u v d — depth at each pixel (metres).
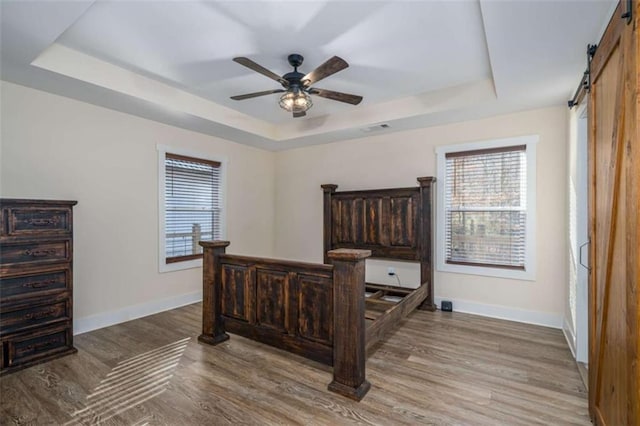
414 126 4.23
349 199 4.57
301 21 2.29
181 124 4.14
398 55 2.80
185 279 4.39
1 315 2.47
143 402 2.11
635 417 1.27
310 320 2.49
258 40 2.54
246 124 4.52
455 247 4.11
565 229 3.40
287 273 2.63
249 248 5.38
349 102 3.05
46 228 2.70
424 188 4.01
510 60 2.48
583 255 2.64
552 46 2.27
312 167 5.38
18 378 2.41
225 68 3.06
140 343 3.06
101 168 3.51
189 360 2.71
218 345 3.01
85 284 3.38
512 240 3.76
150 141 3.97
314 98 3.84
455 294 4.07
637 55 1.24
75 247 3.31
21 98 2.95
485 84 3.35
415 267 4.38
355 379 2.18
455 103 3.53
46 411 2.01
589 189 1.94
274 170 5.84
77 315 3.32
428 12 2.19
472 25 2.34
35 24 2.04
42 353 2.66
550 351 2.87
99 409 2.04
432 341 3.09
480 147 3.89
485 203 3.92
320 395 2.20
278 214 5.79
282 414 1.99
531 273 3.61
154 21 2.29
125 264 3.73
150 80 3.32
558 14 1.91
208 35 2.48
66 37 2.53
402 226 4.17
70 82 2.85
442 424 1.90
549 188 3.51
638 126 1.25
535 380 2.38
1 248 2.48
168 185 4.24
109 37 2.52
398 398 2.16
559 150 3.46
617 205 1.51
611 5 1.81
